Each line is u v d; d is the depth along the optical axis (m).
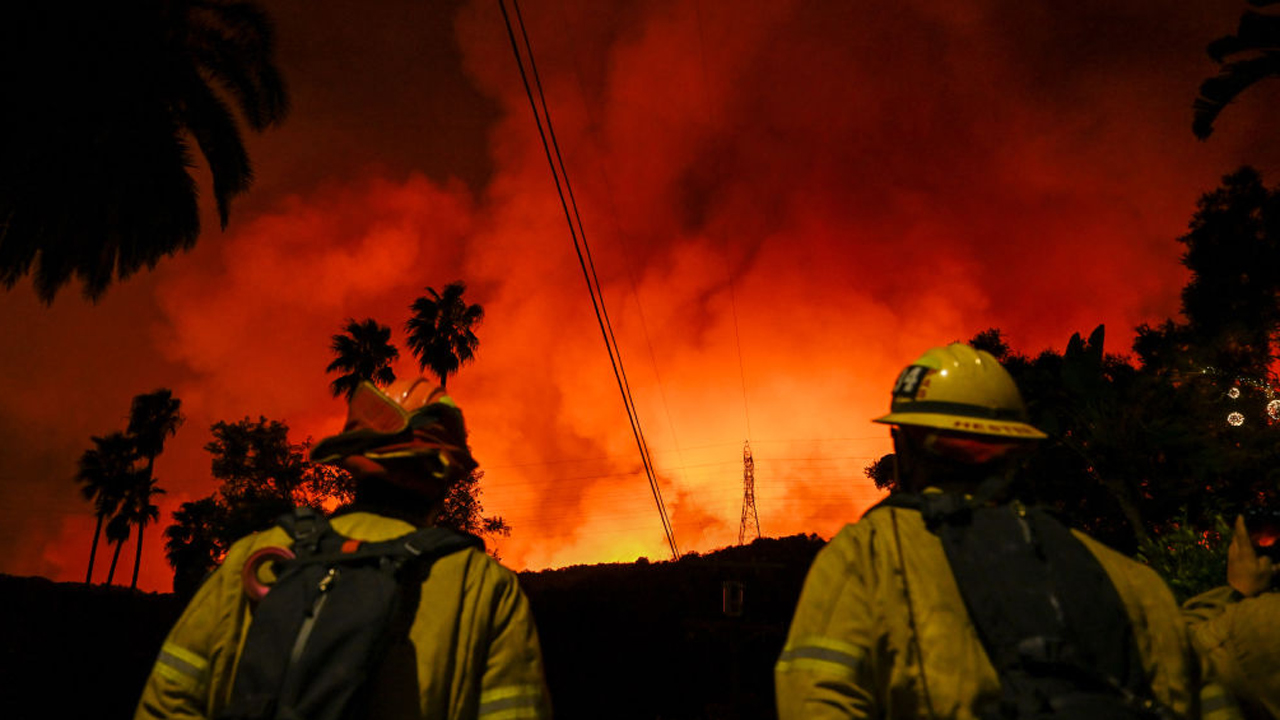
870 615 1.58
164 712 1.76
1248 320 16.83
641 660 32.50
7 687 19.89
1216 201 18.88
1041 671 1.41
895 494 1.72
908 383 1.89
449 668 1.74
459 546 1.88
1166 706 1.45
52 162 19.03
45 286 21.00
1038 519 1.63
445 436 2.09
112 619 29.86
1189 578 4.29
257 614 1.69
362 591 1.71
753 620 35.06
